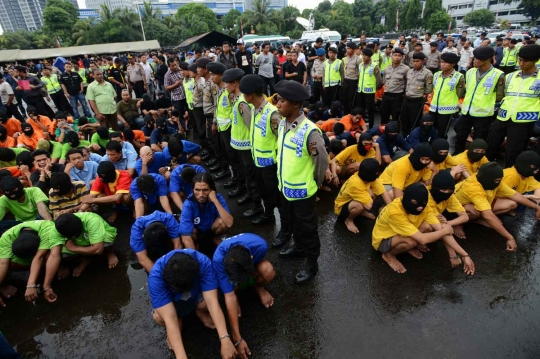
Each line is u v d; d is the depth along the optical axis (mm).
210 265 2436
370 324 2629
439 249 3494
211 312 2330
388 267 3260
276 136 3295
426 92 5914
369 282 3070
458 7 70375
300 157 2648
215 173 5730
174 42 48125
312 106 6770
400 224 3029
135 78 10492
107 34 43812
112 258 3600
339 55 11672
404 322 2629
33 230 3199
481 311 2688
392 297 2881
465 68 11297
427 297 2855
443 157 3973
